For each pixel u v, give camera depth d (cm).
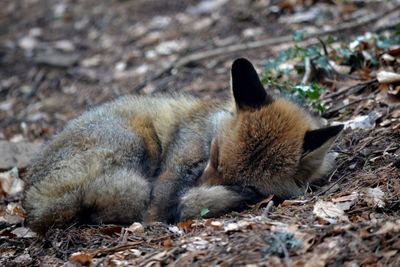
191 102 1227
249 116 1050
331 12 2097
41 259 986
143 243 947
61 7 2853
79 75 2278
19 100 2227
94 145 1155
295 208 978
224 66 2003
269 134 1036
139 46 2342
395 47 1537
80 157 1139
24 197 1174
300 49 1567
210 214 1036
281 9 2225
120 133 1162
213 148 1066
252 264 776
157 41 2330
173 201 1074
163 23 2448
